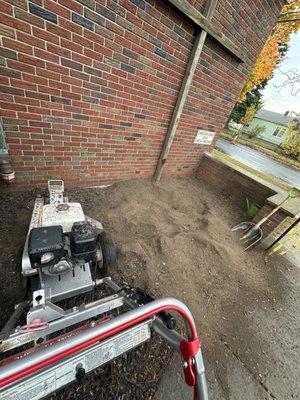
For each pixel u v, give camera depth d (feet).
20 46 5.84
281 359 6.14
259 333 6.69
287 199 10.16
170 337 3.20
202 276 8.05
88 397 4.16
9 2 5.19
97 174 10.56
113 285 4.99
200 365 2.94
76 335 2.36
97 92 8.04
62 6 5.88
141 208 10.65
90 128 8.77
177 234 9.58
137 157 11.75
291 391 5.45
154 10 7.59
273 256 10.64
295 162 53.83
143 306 2.79
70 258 5.16
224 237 10.77
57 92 7.16
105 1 6.45
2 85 6.12
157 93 9.93
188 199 13.39
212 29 9.21
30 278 5.41
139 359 4.95
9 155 7.39
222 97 13.51
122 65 8.04
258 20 11.36
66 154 8.79
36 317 3.65
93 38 6.86
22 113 6.89
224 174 15.24
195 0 8.41
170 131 11.69
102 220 8.90
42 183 8.84
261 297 8.07
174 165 14.80
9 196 8.03
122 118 9.53
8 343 3.10
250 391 5.19
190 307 6.73
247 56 12.51
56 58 6.55
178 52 9.27
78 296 5.74
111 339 2.72
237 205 14.62
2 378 1.90
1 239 6.46
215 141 16.31
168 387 4.69
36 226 5.43
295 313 7.86
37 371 2.19
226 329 6.49
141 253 7.79
